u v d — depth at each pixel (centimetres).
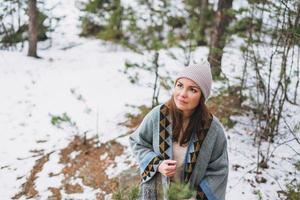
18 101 618
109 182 396
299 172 373
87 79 686
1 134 520
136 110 539
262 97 480
